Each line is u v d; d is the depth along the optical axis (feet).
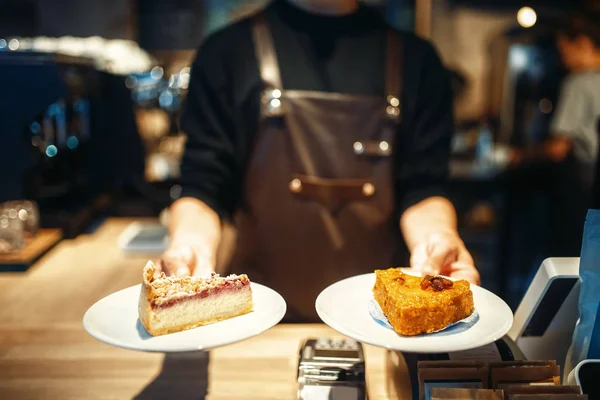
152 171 10.43
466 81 17.19
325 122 5.73
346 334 3.00
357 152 5.80
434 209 5.39
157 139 10.78
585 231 3.08
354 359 3.42
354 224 5.91
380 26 6.12
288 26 5.84
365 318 3.32
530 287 3.49
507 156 14.62
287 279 6.03
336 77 5.83
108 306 3.40
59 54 7.50
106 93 9.21
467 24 17.04
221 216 5.41
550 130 14.74
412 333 3.08
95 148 9.34
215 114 5.78
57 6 11.02
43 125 8.15
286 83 5.77
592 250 3.04
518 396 2.72
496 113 17.28
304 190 5.82
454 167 14.06
